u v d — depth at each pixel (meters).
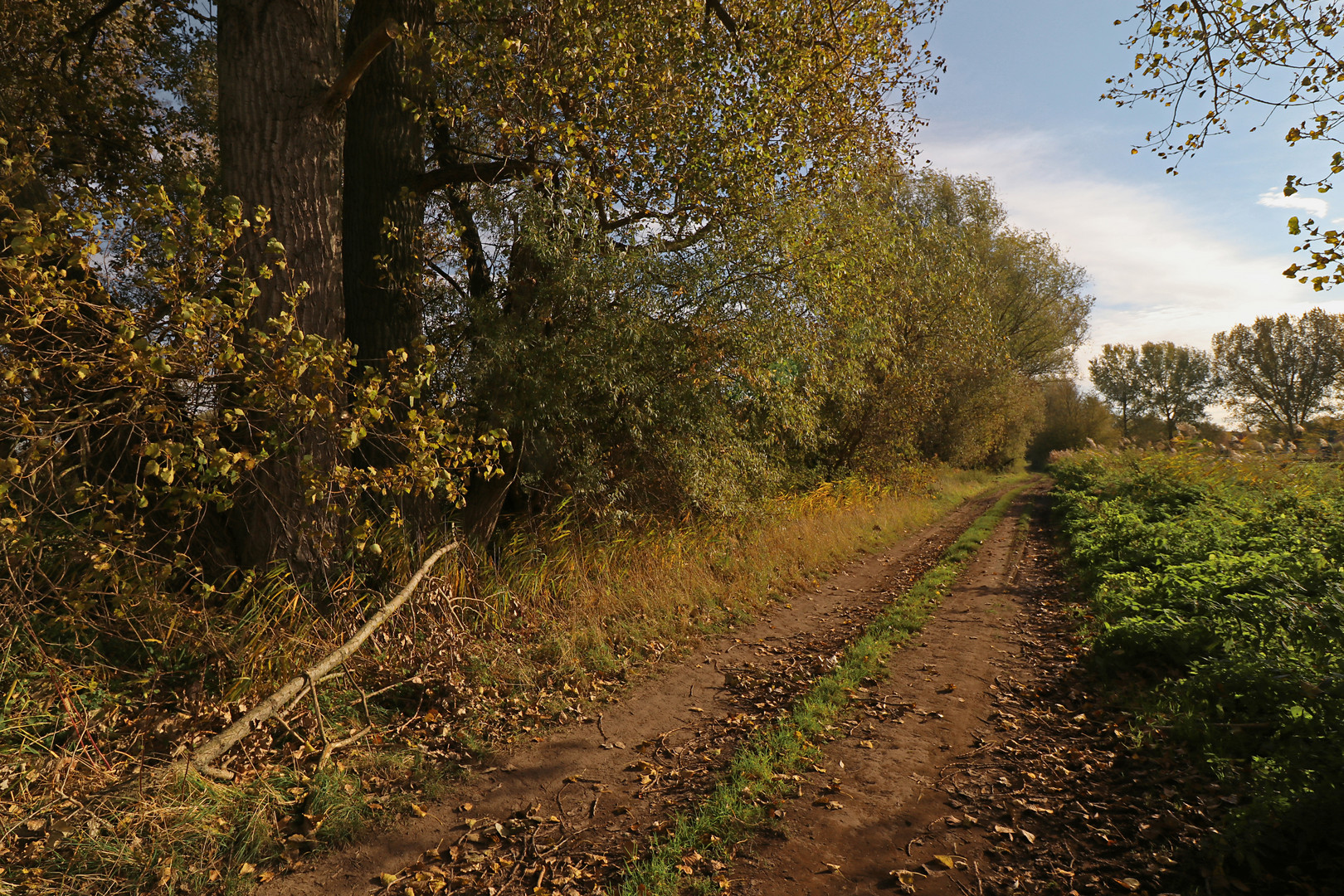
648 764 4.62
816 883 3.30
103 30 10.14
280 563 5.76
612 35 7.75
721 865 3.44
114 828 3.48
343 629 5.79
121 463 5.62
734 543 10.90
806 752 4.65
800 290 9.78
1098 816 3.71
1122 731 4.71
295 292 6.12
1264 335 47.69
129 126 9.66
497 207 7.68
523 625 7.04
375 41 5.86
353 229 7.90
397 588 6.39
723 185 9.29
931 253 17.27
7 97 7.71
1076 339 39.81
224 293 5.54
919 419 22.16
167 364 4.43
